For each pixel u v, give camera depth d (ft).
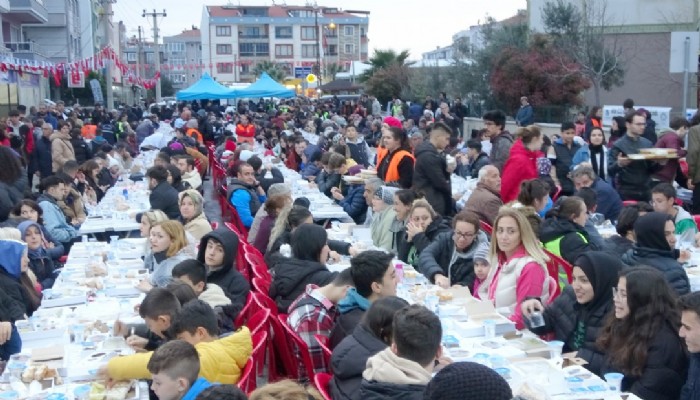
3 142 51.26
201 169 62.54
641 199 35.47
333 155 43.91
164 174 36.65
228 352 15.31
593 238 23.93
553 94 83.20
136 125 99.71
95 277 24.58
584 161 36.88
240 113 110.42
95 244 30.27
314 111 127.95
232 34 326.44
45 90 137.49
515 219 19.62
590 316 16.55
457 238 22.76
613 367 15.11
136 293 22.91
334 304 17.76
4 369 16.65
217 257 21.29
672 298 14.67
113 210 38.63
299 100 148.66
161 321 16.69
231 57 327.26
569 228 22.90
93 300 21.93
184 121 92.48
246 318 19.90
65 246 32.99
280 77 244.42
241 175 38.22
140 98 219.00
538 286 19.11
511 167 29.37
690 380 13.51
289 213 26.61
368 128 89.04
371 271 16.52
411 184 33.27
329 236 30.40
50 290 22.91
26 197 31.30
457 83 100.53
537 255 19.54
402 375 11.84
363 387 12.14
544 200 25.07
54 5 146.92
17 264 20.49
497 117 33.91
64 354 16.87
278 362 19.79
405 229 27.37
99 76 158.61
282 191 29.89
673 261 19.92
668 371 14.29
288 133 73.36
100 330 18.88
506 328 17.75
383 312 13.84
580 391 13.99
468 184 41.37
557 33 88.02
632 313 14.76
